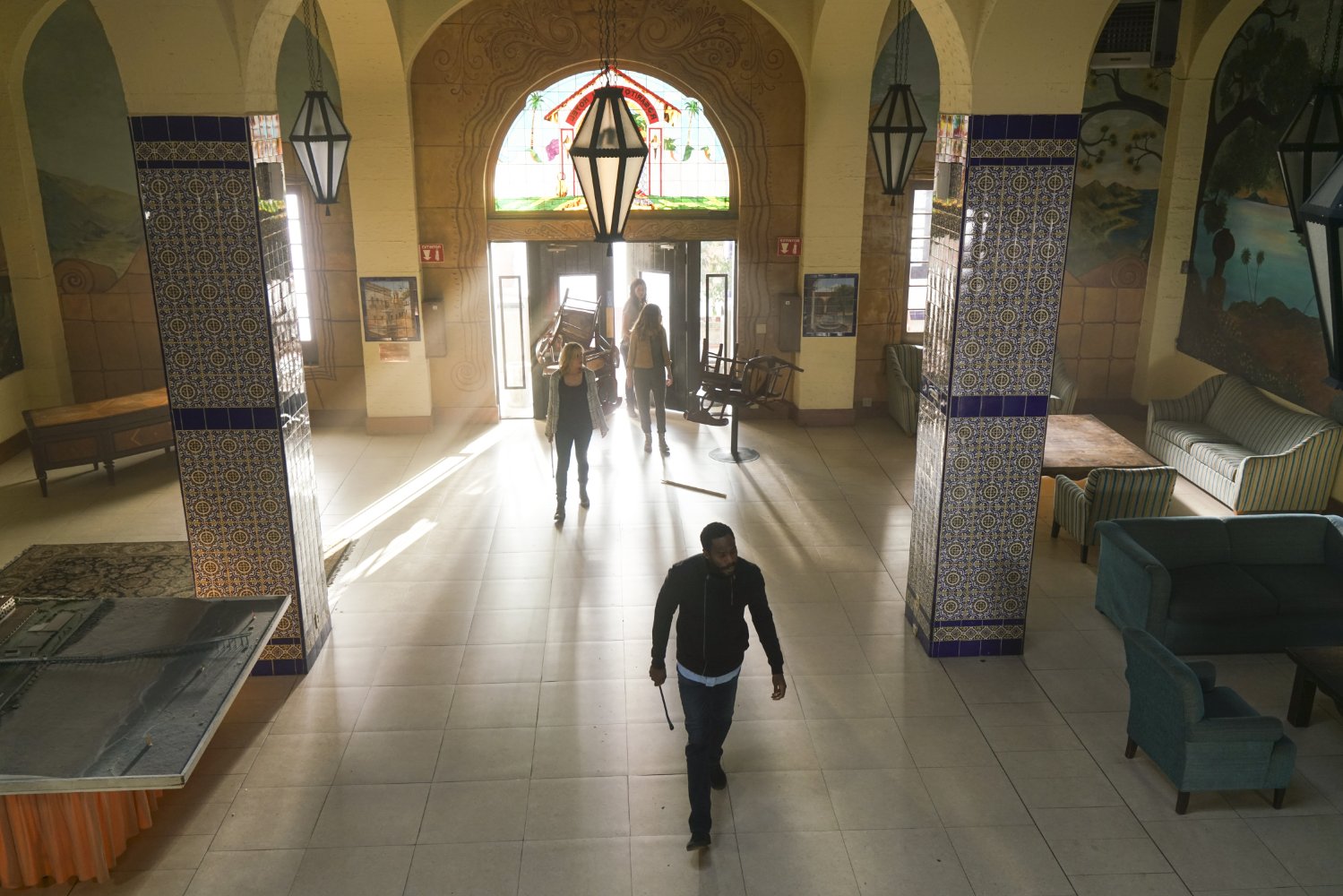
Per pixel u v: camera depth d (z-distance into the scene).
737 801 5.84
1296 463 9.47
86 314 11.83
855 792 5.92
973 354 6.79
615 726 6.53
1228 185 10.92
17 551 9.12
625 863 5.39
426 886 5.23
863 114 11.25
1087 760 6.22
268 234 6.54
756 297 12.17
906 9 11.20
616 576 8.50
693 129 11.70
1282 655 7.32
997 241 6.60
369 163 11.16
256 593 7.00
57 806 5.05
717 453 11.38
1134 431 12.14
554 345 11.60
